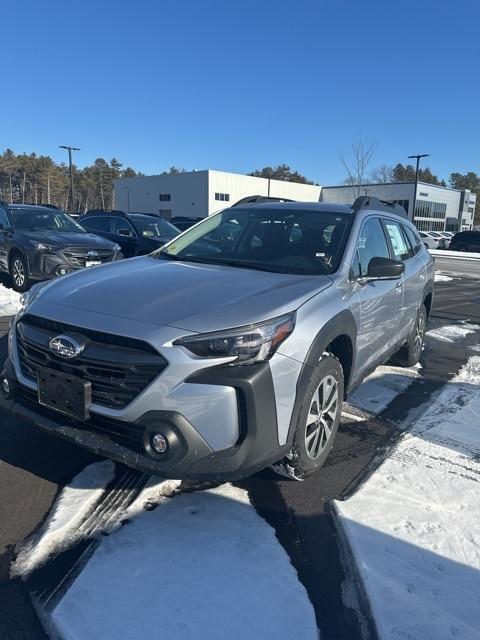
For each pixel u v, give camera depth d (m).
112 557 2.51
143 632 2.10
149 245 11.19
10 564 2.46
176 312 2.73
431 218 67.12
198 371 2.54
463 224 74.06
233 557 2.55
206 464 2.57
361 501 3.10
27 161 98.50
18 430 3.80
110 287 3.12
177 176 61.53
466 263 25.66
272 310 2.81
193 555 2.55
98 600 2.25
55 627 2.12
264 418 2.64
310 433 3.15
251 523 2.83
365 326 3.81
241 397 2.60
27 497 3.00
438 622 2.23
